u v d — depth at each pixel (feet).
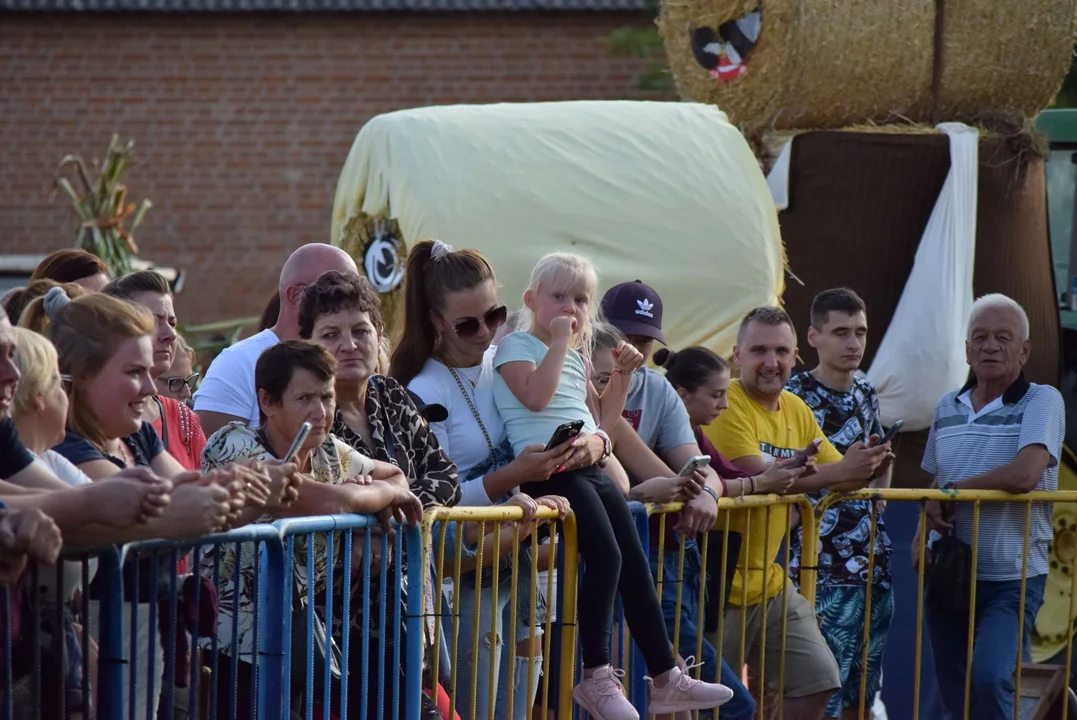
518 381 35.96
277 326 39.14
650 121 63.67
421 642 31.76
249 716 29.53
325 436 30.66
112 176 107.14
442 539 32.27
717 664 41.01
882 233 66.44
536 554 34.30
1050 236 71.56
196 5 131.95
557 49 133.28
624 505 36.29
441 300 36.58
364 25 133.90
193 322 134.82
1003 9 66.85
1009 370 48.73
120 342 27.71
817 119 67.92
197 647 26.08
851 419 49.65
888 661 61.21
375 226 66.54
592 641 34.81
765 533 43.24
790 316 67.46
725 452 44.70
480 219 60.80
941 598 47.50
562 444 34.55
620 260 60.95
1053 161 71.82
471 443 36.40
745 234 61.72
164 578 26.45
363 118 134.21
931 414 65.92
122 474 22.88
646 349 44.70
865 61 66.49
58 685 23.72
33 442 26.07
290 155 134.62
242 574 29.89
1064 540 60.95
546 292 36.94
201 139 134.92
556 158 61.98
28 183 135.64
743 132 68.80
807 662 44.11
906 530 62.69
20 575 22.06
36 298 32.58
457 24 133.49
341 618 31.58
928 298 65.77
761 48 66.85
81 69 135.13
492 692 34.53
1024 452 47.16
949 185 65.87
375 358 33.53
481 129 63.10
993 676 46.21
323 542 30.55
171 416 34.68
